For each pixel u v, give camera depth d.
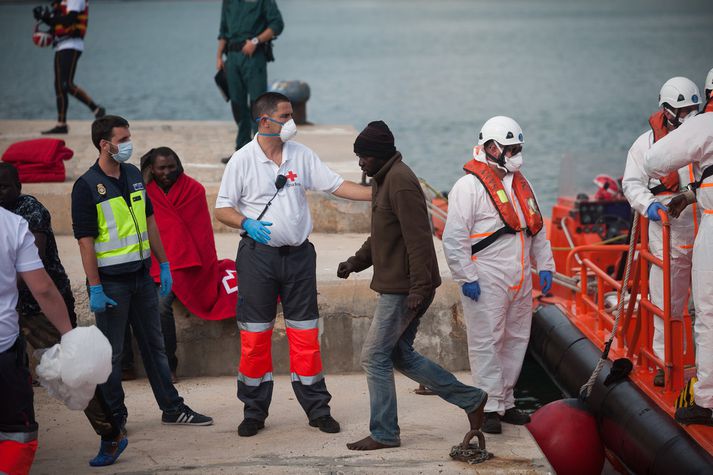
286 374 25.61
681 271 22.91
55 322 15.63
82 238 18.55
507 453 18.81
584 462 21.78
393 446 19.14
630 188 22.05
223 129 46.06
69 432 20.64
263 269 19.66
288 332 20.30
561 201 39.38
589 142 104.38
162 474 17.91
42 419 21.52
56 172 32.47
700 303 19.23
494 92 164.50
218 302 24.84
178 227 24.27
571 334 28.09
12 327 15.13
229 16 34.59
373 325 18.75
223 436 20.14
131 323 20.03
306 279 19.92
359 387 24.27
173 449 19.27
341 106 145.12
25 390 15.24
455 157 93.38
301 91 47.03
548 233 39.28
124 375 24.48
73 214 18.59
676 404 20.34
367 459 18.52
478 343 20.44
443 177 81.56
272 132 19.56
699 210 19.81
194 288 24.56
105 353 15.76
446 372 18.67
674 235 22.70
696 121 19.20
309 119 128.25
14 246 15.09
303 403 20.48
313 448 19.19
